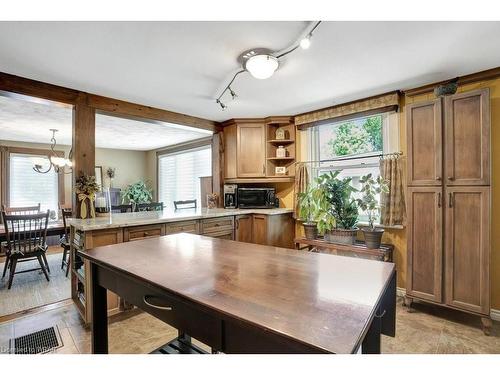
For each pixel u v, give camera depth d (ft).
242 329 2.49
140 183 21.34
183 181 20.12
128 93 9.16
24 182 17.62
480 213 6.81
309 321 2.25
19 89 7.68
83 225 7.21
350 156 11.00
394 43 6.06
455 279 7.15
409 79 8.12
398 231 9.42
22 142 17.60
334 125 11.53
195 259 4.17
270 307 2.51
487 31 5.56
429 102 7.62
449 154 7.27
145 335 6.82
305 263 3.94
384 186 8.93
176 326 3.08
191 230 9.70
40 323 7.33
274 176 12.56
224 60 6.81
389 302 3.83
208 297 2.74
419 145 7.80
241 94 9.41
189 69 7.34
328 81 8.25
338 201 9.76
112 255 4.43
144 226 8.32
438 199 7.41
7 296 9.25
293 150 12.50
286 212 12.09
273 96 9.62
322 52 6.46
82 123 8.87
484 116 6.76
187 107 10.89
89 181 8.74
